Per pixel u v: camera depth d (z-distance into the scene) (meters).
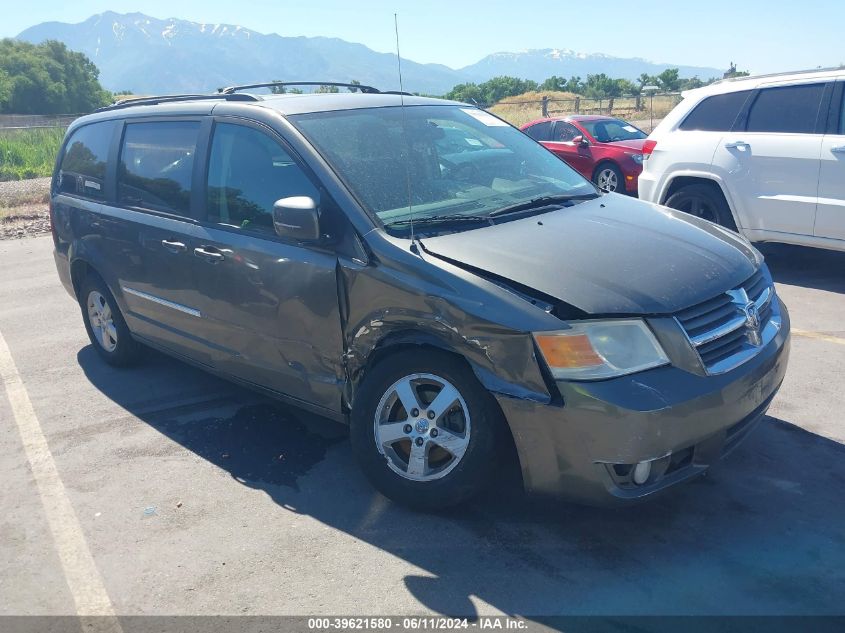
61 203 5.90
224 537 3.60
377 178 3.95
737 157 7.48
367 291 3.61
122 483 4.17
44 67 78.12
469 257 3.44
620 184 13.34
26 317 7.55
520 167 4.60
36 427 4.95
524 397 3.16
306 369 4.05
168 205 4.78
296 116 4.20
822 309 6.50
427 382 3.52
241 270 4.19
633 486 3.17
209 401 5.23
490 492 3.84
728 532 3.43
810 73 7.13
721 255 3.70
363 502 3.85
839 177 6.77
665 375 3.12
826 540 3.34
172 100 5.25
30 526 3.80
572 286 3.23
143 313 5.19
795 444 4.19
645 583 3.11
